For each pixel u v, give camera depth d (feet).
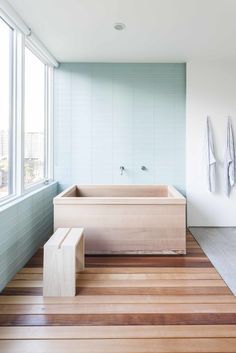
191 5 8.16
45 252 6.86
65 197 9.72
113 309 6.30
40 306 6.42
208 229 13.10
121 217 9.61
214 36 10.32
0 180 8.37
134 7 8.27
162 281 7.69
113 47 11.37
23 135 9.25
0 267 7.05
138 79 13.30
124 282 7.63
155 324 5.76
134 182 13.51
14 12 8.21
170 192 11.82
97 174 13.50
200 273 8.21
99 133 13.41
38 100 12.09
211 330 5.57
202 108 13.23
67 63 13.20
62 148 13.42
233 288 7.29
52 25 9.37
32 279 7.79
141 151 13.46
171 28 9.64
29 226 9.28
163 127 13.42
